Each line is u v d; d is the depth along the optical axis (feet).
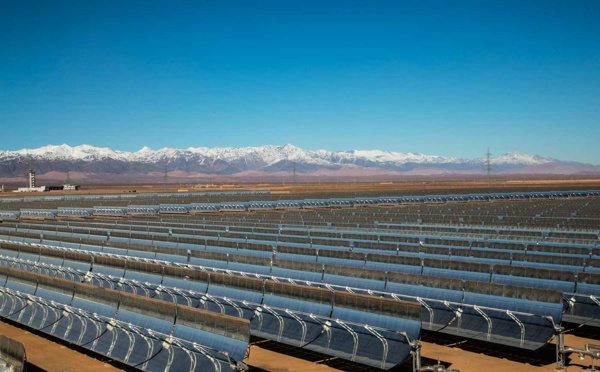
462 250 98.94
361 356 53.47
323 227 165.58
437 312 63.36
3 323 77.51
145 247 116.26
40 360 61.57
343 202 282.15
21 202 311.06
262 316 64.75
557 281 67.92
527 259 90.22
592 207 212.84
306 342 58.39
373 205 283.79
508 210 211.00
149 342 56.85
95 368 58.70
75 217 247.50
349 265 93.15
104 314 65.92
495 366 55.52
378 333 53.67
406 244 112.47
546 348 60.13
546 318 53.83
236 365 47.62
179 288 78.69
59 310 71.05
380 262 88.89
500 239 130.21
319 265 80.79
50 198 343.26
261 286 67.87
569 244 115.75
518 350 59.82
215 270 93.35
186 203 280.31
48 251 115.96
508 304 58.18
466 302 61.98
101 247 128.36
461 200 304.09
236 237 141.49
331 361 59.41
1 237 163.43
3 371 49.78
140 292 83.41
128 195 369.50
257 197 327.06
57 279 76.23
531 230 140.46
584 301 63.62
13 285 85.30
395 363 50.83
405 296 65.05
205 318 53.88
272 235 131.75
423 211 221.87
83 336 64.18
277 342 66.44
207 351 51.16
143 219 214.90
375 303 55.31
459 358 58.29
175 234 148.97
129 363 56.13
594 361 55.77
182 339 54.95
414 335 51.24
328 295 60.03
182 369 51.93
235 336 51.08
